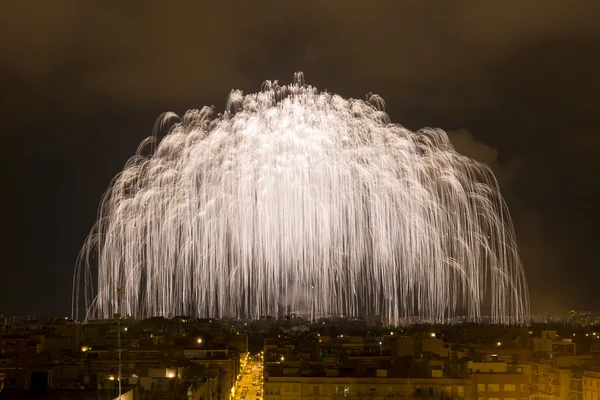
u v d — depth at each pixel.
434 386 156.75
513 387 158.00
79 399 96.12
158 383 139.00
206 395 147.50
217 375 168.00
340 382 158.38
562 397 186.38
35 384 100.75
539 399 189.88
